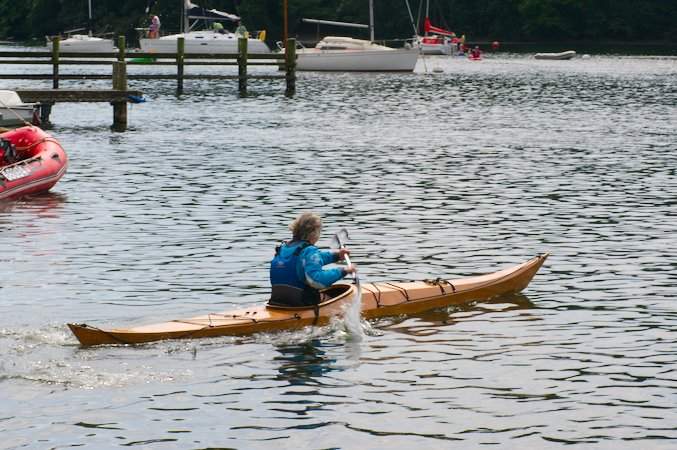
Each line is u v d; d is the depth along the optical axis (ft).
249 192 182.09
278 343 93.91
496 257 131.44
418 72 650.43
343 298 99.76
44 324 99.09
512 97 448.24
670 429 75.31
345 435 73.97
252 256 131.03
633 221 156.87
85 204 169.58
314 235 99.25
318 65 645.51
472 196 179.83
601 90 493.36
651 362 90.02
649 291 114.73
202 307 106.93
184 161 225.35
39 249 134.72
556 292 114.42
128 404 79.36
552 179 201.57
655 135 291.58
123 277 119.55
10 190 171.53
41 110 298.15
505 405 79.92
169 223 153.07
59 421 75.87
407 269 124.57
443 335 97.66
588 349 93.56
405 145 261.24
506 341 95.91
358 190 185.37
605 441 73.26
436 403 80.18
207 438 73.31
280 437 73.51
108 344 91.86
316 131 296.92
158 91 475.31
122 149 247.29
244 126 310.45
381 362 89.51
